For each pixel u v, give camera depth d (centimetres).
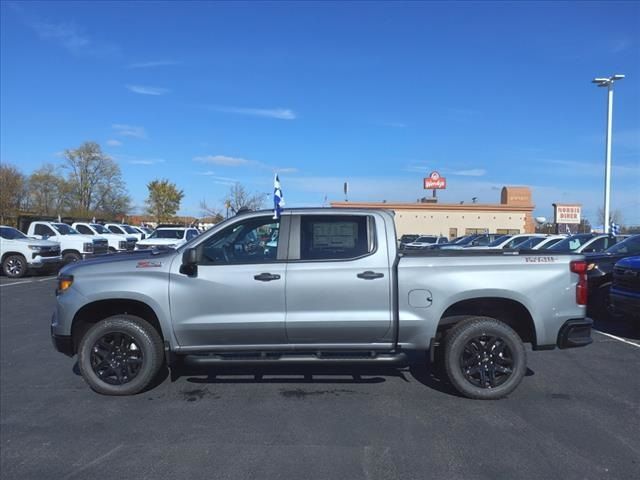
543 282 538
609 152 2734
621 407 520
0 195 4994
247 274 538
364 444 434
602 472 383
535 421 483
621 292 847
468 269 537
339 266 538
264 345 544
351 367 661
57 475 388
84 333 586
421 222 5519
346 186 4647
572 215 4209
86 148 6512
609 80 2697
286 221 556
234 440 444
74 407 529
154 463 404
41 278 1902
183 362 585
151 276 545
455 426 472
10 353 760
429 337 536
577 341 542
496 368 539
